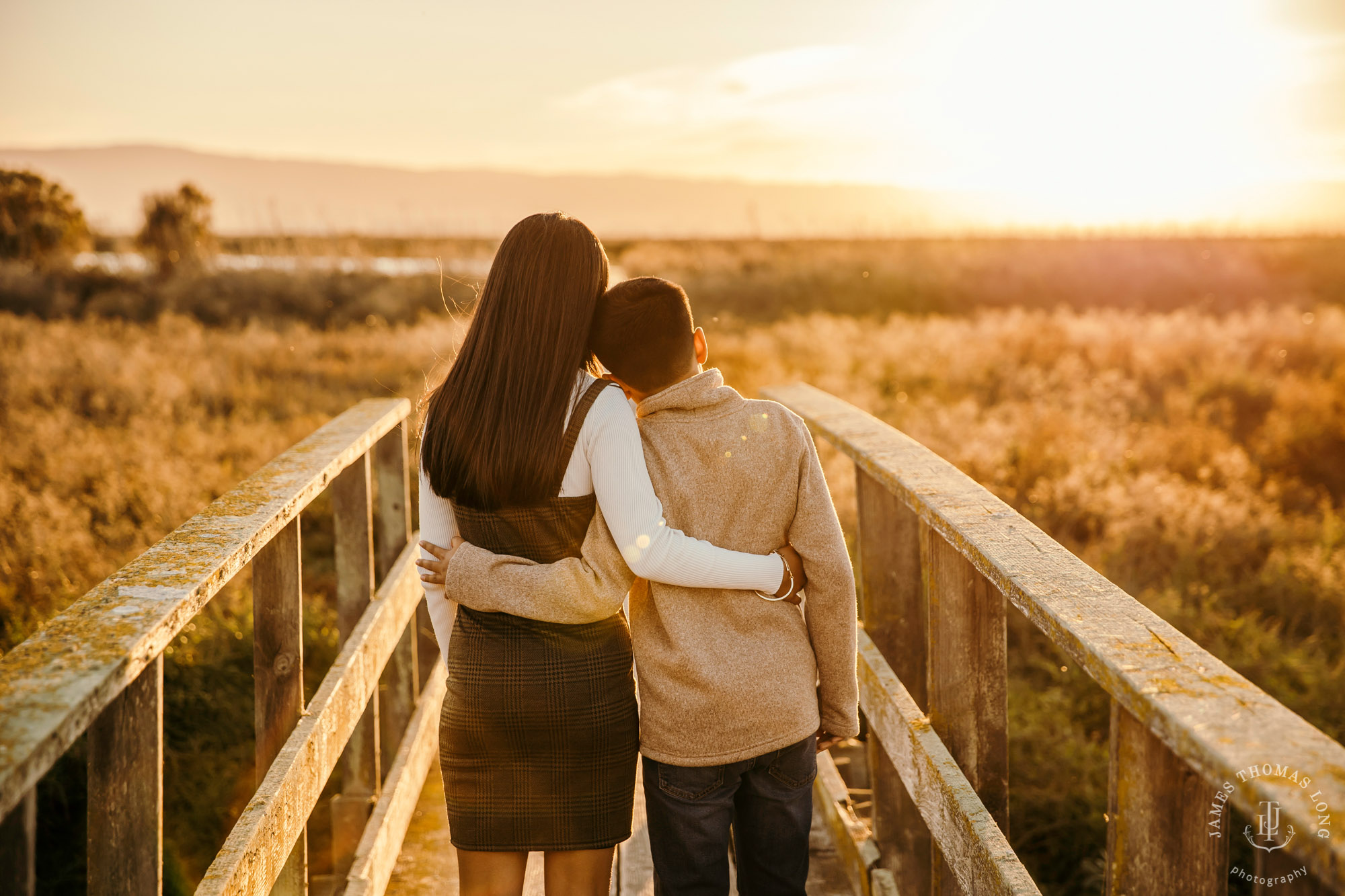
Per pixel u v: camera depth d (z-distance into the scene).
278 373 10.71
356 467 2.65
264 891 1.58
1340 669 4.51
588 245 1.61
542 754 1.64
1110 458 7.31
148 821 1.26
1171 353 10.94
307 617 4.72
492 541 1.65
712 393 1.62
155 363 10.35
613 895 2.38
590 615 1.61
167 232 18.64
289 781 1.73
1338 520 6.50
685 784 1.64
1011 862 1.40
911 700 1.99
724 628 1.63
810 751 1.69
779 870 1.73
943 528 1.65
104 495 6.32
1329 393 8.78
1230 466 7.26
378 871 2.34
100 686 1.06
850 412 2.69
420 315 15.08
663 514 1.59
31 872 1.01
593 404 1.60
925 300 17.88
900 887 2.23
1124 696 1.04
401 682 2.98
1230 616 4.97
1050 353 11.30
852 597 1.64
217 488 6.65
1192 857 1.07
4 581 5.14
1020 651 4.89
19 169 18.91
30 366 9.80
